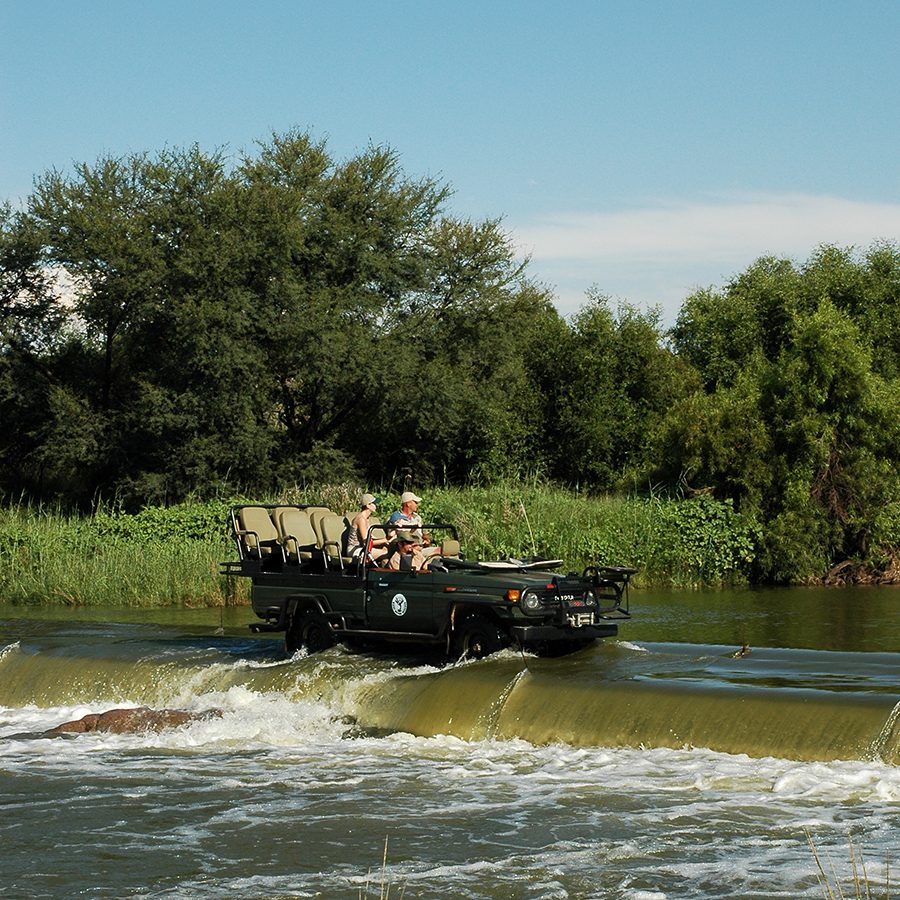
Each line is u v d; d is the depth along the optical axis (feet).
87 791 41.24
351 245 148.56
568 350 144.87
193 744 47.65
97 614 83.05
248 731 48.49
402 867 32.78
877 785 37.24
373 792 39.96
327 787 40.83
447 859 33.30
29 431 151.12
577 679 46.37
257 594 56.85
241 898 31.01
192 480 137.39
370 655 53.78
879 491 106.01
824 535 104.58
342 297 146.72
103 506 130.00
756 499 107.04
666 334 168.25
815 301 156.25
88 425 142.41
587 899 30.25
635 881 31.19
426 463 150.20
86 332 151.74
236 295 136.46
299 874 32.58
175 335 136.87
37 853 34.83
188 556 94.58
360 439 155.74
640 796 37.88
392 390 143.84
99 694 56.13
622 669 48.37
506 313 156.76
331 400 148.25
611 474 141.49
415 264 153.17
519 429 143.54
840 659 50.67
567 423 142.41
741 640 65.05
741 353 157.99
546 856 33.22
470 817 36.81
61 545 101.14
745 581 103.24
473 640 50.29
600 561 99.19
